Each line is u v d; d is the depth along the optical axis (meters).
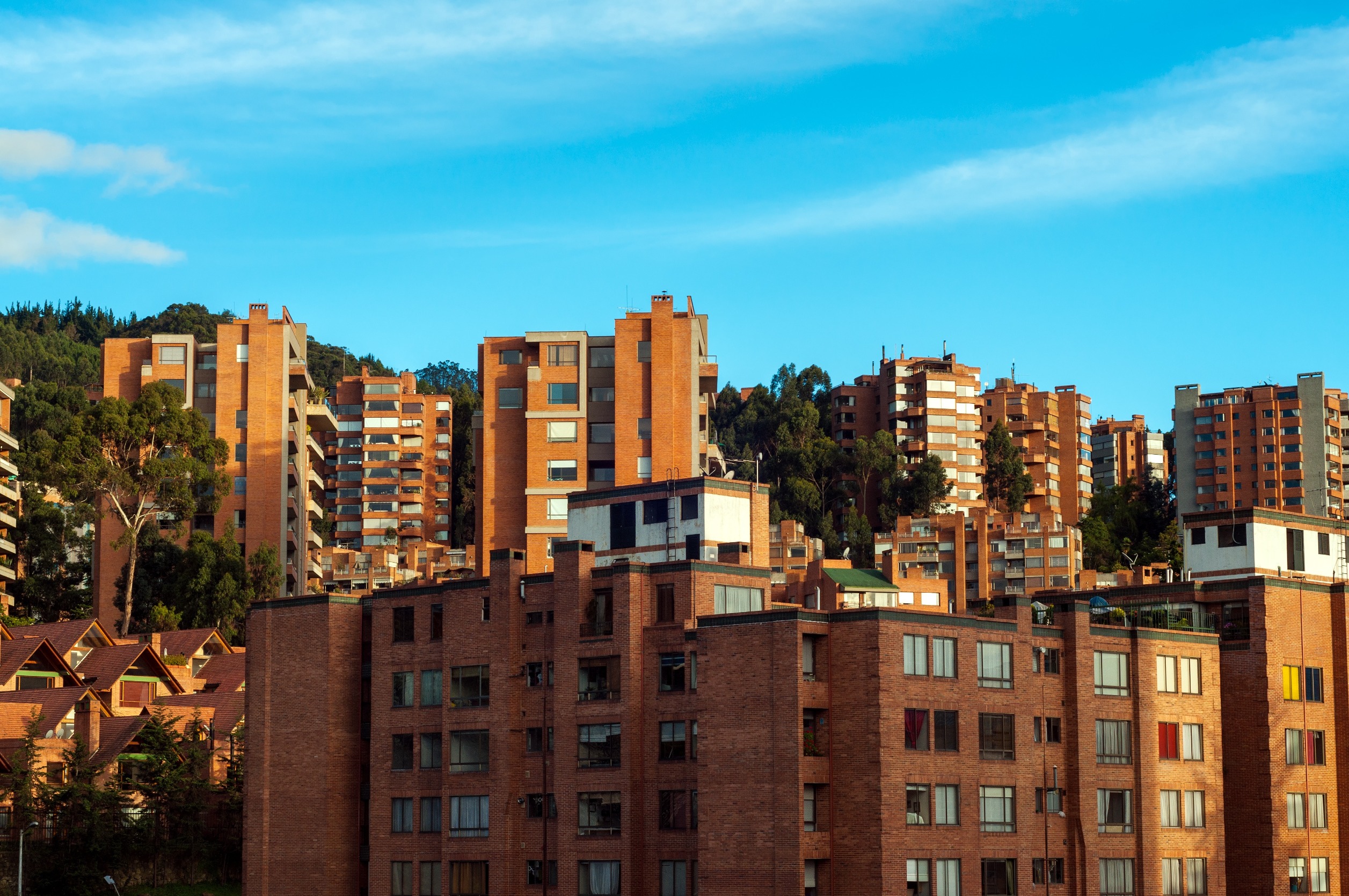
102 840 99.31
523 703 89.81
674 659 84.25
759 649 80.00
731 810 79.69
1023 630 85.81
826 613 80.75
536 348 159.25
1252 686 94.88
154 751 107.50
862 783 78.62
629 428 155.38
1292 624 96.50
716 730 80.75
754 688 79.88
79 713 107.12
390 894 93.19
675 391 155.75
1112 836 88.88
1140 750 90.50
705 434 170.50
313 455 195.50
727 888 79.19
